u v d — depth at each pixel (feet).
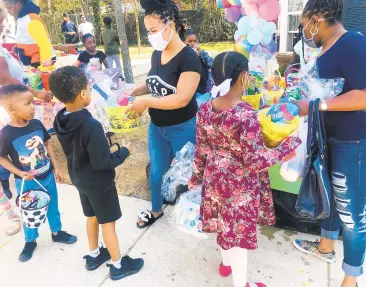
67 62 25.18
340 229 9.31
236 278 7.55
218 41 60.39
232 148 6.60
